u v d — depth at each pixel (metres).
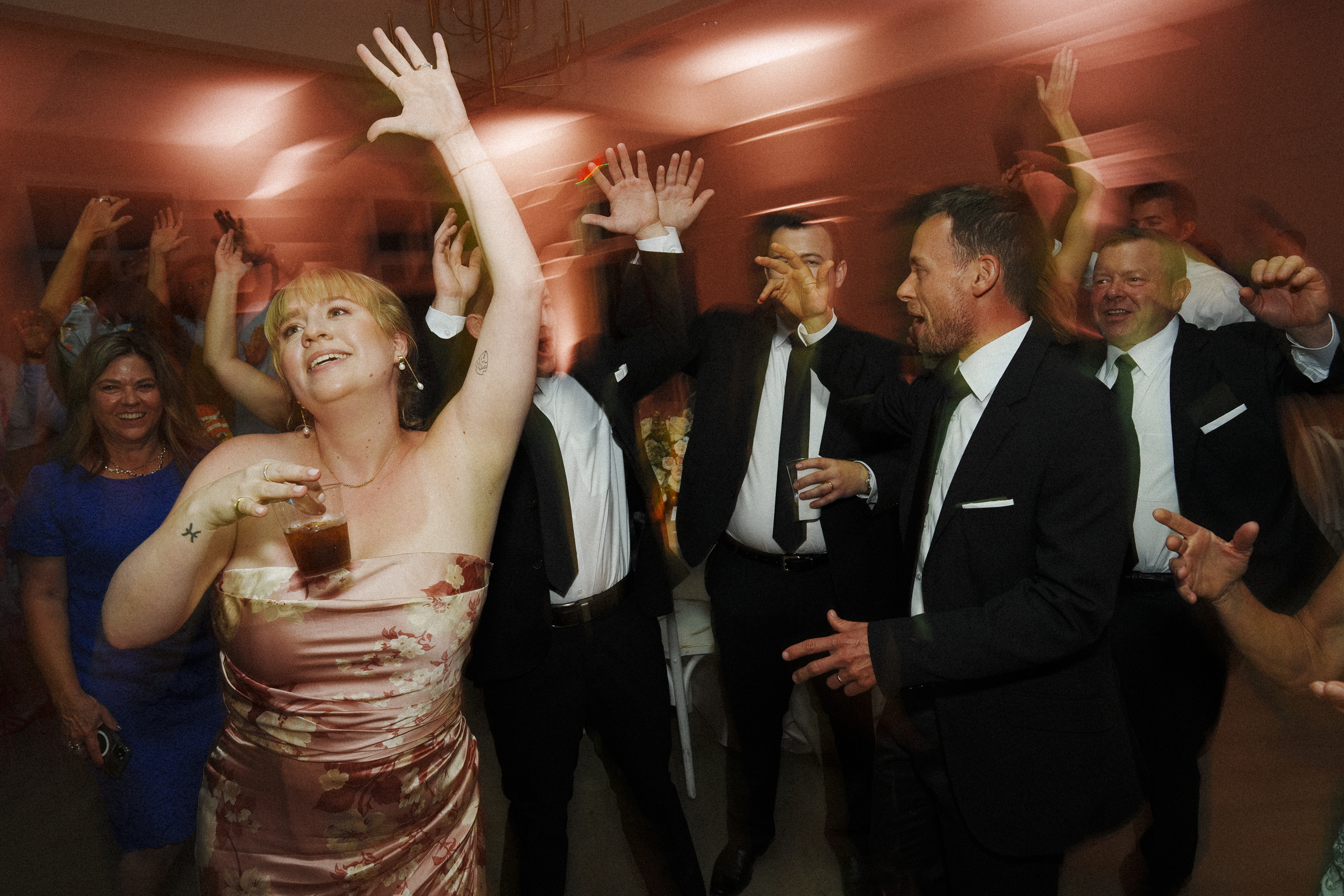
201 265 2.93
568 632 1.64
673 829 1.77
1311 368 1.65
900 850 1.50
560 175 6.04
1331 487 1.68
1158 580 1.73
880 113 5.59
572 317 1.88
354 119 5.79
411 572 1.18
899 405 1.71
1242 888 1.68
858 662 1.28
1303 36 3.72
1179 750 1.73
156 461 1.77
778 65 6.05
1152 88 4.13
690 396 2.21
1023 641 1.19
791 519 1.85
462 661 1.26
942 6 5.20
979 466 1.28
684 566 2.05
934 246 1.32
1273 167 3.87
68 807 2.40
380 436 1.23
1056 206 2.46
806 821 2.16
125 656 1.71
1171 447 1.72
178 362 1.83
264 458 1.25
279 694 1.17
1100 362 1.79
